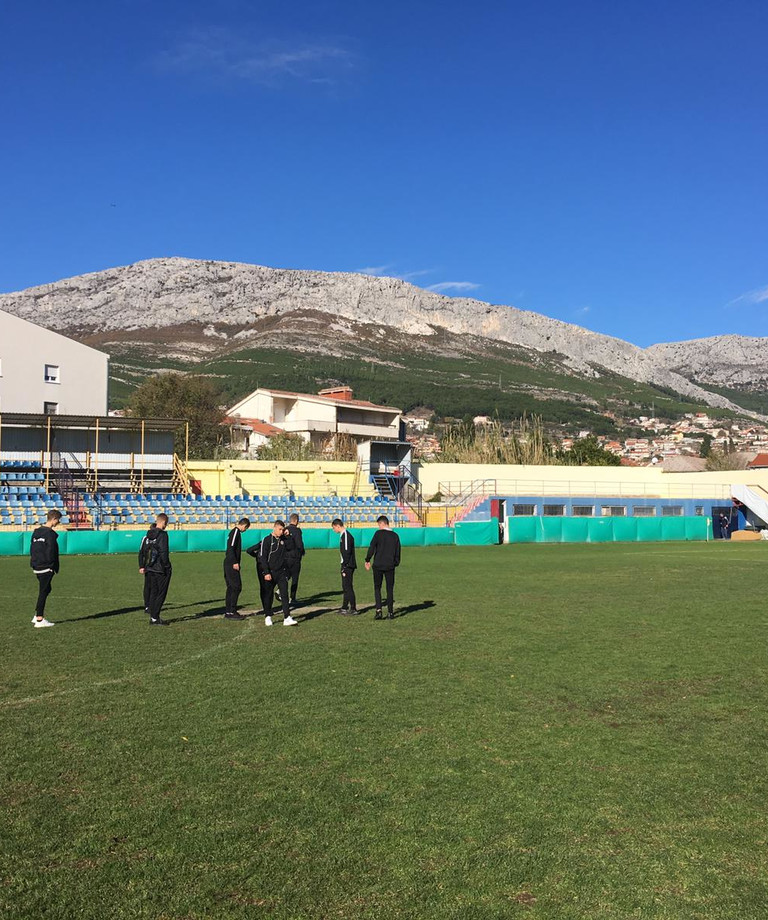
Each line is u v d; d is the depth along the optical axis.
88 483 50.09
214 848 5.55
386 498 57.12
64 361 58.12
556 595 20.61
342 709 9.17
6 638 14.09
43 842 5.65
